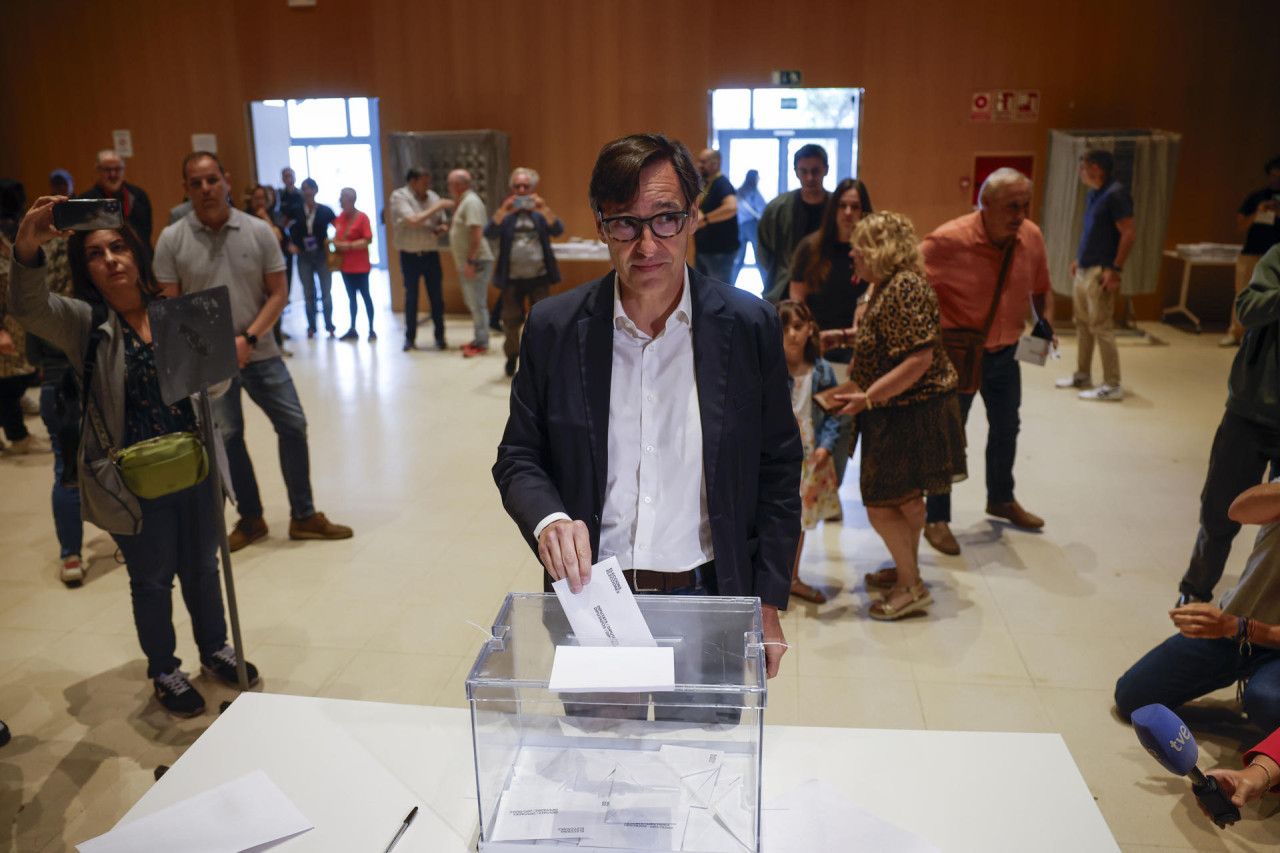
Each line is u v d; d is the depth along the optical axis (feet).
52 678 9.85
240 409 12.59
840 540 13.26
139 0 30.60
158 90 31.19
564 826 3.73
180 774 4.46
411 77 30.35
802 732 4.68
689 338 4.96
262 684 9.67
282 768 4.49
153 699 9.45
